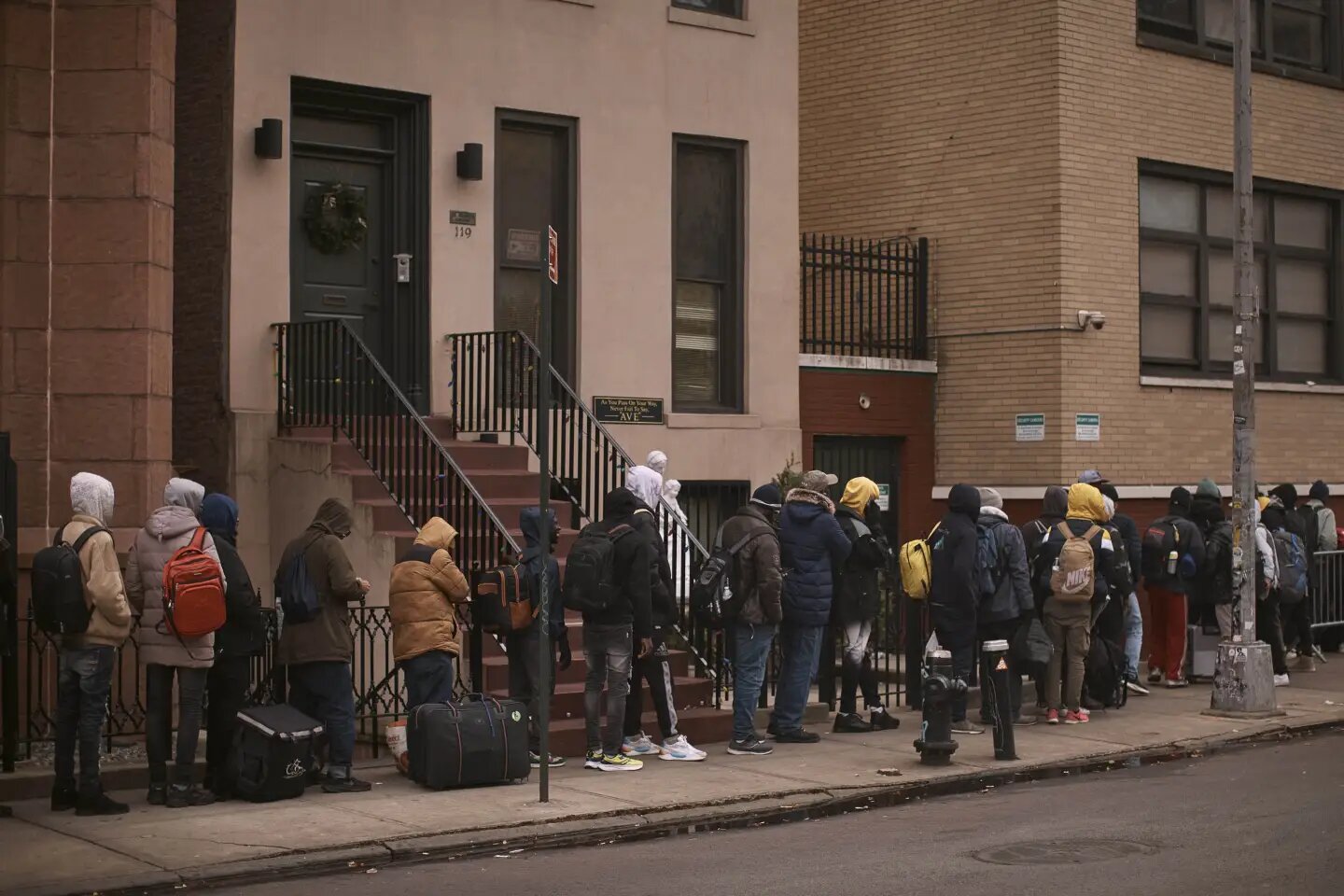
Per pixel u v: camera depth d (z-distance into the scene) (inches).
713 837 360.2
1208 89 762.8
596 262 614.2
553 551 473.1
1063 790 415.2
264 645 418.3
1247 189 541.6
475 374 574.9
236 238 534.9
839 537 474.0
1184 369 757.9
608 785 408.8
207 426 540.1
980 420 724.0
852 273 709.3
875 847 343.9
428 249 576.1
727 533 456.8
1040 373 705.0
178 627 366.0
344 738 397.4
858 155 775.7
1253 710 530.0
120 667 422.6
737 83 654.5
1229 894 294.8
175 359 555.2
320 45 552.1
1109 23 721.6
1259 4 798.5
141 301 450.9
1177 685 604.4
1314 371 829.2
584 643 434.0
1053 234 702.5
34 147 446.9
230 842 341.7
